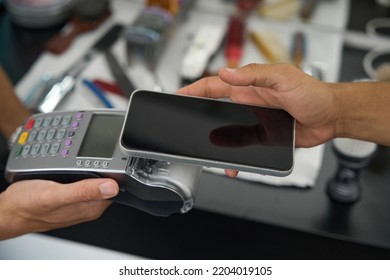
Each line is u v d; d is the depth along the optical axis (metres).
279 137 0.41
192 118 0.42
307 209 0.53
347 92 0.48
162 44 0.66
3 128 0.59
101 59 0.67
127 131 0.40
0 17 0.73
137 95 0.43
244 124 0.42
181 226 0.56
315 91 0.45
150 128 0.41
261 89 0.48
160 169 0.41
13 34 0.71
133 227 0.58
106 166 0.41
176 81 0.64
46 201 0.42
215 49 0.66
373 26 0.72
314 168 0.55
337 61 0.67
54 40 0.68
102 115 0.45
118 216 0.58
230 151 0.40
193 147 0.40
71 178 0.43
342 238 0.51
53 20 0.72
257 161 0.39
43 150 0.43
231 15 0.72
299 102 0.46
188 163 0.39
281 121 0.43
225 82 0.46
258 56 0.68
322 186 0.55
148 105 0.42
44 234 0.62
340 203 0.54
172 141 0.40
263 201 0.53
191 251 0.60
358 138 0.50
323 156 0.58
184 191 0.41
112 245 0.62
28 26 0.71
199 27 0.72
